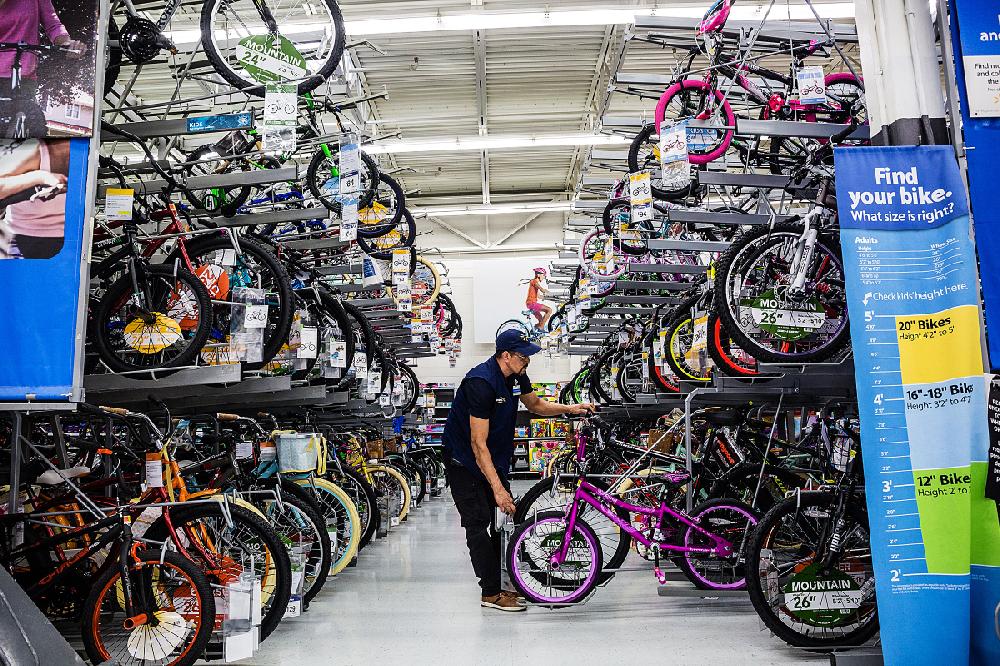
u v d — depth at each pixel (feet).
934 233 9.53
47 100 9.00
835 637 11.09
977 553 9.12
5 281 8.74
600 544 14.26
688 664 10.65
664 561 19.54
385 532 25.22
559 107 35.73
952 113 9.87
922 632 8.87
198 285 13.15
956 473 9.06
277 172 14.57
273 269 14.32
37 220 8.87
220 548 11.57
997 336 9.42
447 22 23.63
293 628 13.24
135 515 10.77
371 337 20.67
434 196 49.34
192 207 17.40
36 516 10.86
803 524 11.30
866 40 10.67
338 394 18.90
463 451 14.51
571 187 48.65
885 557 9.02
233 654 10.34
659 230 22.82
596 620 13.44
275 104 12.89
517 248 52.75
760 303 13.28
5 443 13.05
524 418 51.55
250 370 14.19
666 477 15.02
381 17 25.67
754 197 20.02
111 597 11.40
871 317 9.36
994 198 9.60
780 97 16.90
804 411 16.55
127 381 12.75
